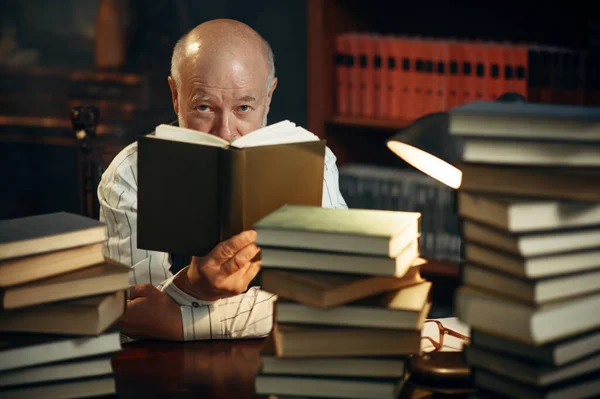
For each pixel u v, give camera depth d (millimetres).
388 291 1549
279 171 1917
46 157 5859
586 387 1432
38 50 5977
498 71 3953
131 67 5348
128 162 2693
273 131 1946
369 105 4348
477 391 1476
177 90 2670
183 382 1758
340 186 4375
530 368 1391
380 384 1484
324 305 1430
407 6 4582
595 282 1435
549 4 4176
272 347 1532
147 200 1940
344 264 1473
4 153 5867
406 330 1464
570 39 4125
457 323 2066
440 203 4098
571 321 1402
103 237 1591
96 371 1557
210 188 1895
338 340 1479
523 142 1381
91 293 1541
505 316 1390
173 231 1952
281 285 1492
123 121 5211
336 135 4523
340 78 4398
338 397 1499
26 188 5918
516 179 1398
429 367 1647
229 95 2551
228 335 2068
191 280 2053
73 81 5422
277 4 5066
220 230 1919
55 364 1523
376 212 1625
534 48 3840
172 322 2041
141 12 5277
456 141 1610
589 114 1388
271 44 5125
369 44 4293
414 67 4180
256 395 1685
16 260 1480
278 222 1521
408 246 1562
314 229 1471
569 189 1364
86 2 5957
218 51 2547
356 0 4473
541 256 1371
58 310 1519
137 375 1795
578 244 1405
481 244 1428
